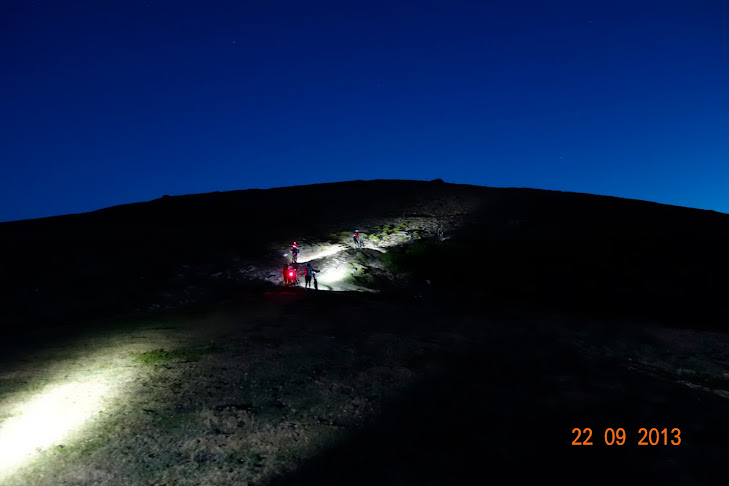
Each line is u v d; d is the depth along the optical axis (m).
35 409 7.35
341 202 48.16
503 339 12.20
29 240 28.86
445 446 6.07
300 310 15.65
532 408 7.36
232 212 44.81
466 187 54.69
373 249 33.28
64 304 17.05
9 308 16.25
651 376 9.46
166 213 44.41
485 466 5.57
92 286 19.70
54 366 9.59
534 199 47.22
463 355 10.40
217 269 24.62
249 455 5.82
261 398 7.71
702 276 29.19
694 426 6.77
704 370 10.56
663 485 5.20
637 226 38.19
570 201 46.28
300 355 10.10
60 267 22.78
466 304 21.48
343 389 8.12
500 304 23.36
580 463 5.65
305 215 43.38
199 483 5.21
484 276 29.38
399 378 8.71
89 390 8.15
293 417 6.97
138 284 20.58
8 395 7.97
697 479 5.31
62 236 30.98
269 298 18.45
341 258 30.50
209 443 6.15
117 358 10.07
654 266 30.58
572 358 10.55
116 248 27.44
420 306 17.91
